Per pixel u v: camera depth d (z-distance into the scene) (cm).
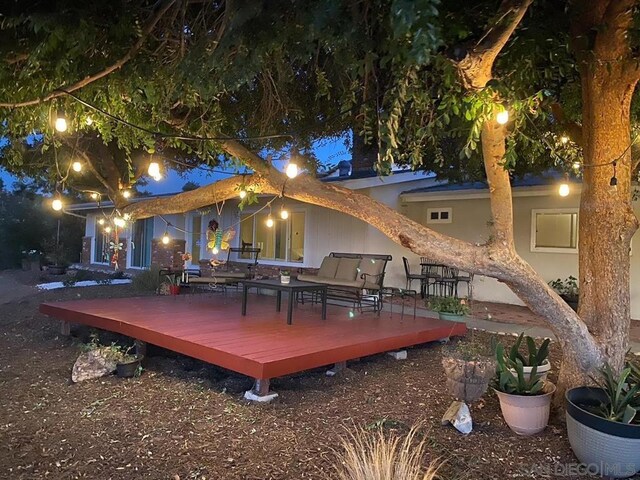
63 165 752
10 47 331
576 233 982
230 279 945
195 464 322
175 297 926
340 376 521
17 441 356
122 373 520
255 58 310
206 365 575
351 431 373
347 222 1208
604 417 319
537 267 1035
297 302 891
